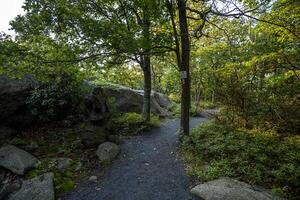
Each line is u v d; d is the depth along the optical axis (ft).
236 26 40.60
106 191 17.71
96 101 26.45
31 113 28.30
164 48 26.99
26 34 20.44
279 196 15.76
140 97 47.09
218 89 32.99
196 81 58.95
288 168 18.45
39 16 19.90
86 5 23.45
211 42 51.57
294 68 28.02
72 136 27.63
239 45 36.50
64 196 17.40
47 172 19.94
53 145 25.44
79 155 23.49
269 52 27.20
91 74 28.60
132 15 26.53
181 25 26.99
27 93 27.71
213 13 25.13
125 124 34.60
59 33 22.03
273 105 31.45
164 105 63.52
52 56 22.77
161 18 24.85
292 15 24.64
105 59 25.59
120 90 44.11
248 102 32.24
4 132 25.64
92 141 25.05
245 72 31.83
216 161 20.98
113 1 23.41
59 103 29.19
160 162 22.58
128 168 21.31
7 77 26.66
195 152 23.56
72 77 29.43
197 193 16.38
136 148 26.53
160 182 18.63
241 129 29.58
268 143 24.38
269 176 18.38
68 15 20.39
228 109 33.14
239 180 18.08
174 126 39.52
